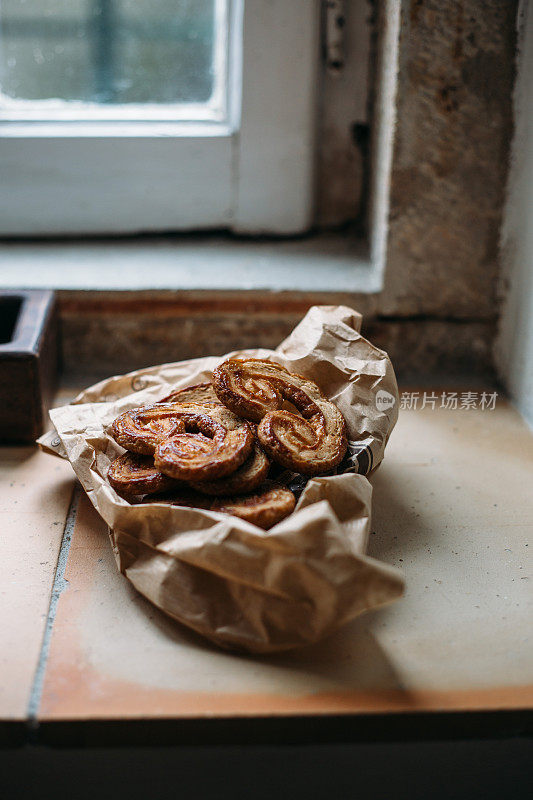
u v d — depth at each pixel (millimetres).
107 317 997
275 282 998
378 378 833
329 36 1039
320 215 1104
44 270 1017
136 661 698
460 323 1012
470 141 953
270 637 698
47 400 921
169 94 1084
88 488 782
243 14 1020
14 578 753
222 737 671
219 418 797
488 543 795
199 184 1082
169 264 1038
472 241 983
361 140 1081
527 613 736
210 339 1010
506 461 888
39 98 1079
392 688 684
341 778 691
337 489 738
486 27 921
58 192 1077
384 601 683
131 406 850
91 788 686
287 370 848
